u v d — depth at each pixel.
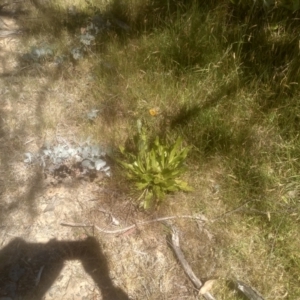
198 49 1.98
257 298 1.24
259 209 1.48
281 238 1.39
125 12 2.34
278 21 2.00
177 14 2.10
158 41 2.07
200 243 1.41
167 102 1.85
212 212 1.49
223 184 1.56
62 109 1.88
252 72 1.88
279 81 1.80
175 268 1.36
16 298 1.28
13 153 1.69
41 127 1.79
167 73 1.93
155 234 1.44
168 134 1.70
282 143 1.65
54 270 1.35
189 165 1.61
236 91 1.82
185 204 1.50
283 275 1.32
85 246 1.41
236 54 1.95
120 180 1.56
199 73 1.92
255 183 1.54
